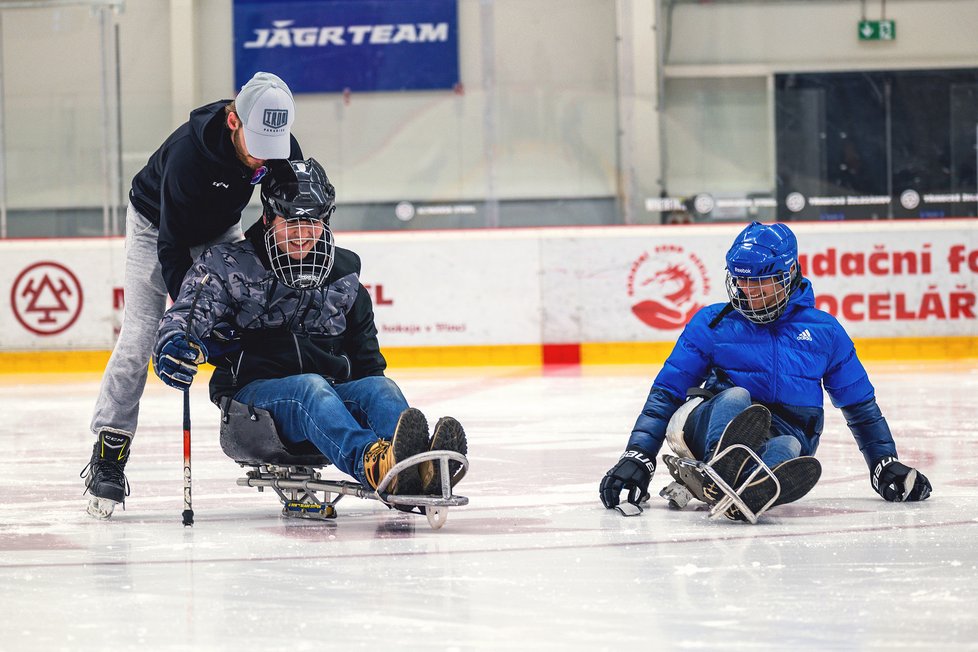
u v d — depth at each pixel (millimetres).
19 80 26391
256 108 7316
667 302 24594
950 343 24438
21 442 13156
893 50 26250
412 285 24656
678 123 26281
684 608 5172
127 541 7070
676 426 7477
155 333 8156
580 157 26328
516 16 26281
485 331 24656
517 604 5281
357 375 7914
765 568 5984
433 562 6250
